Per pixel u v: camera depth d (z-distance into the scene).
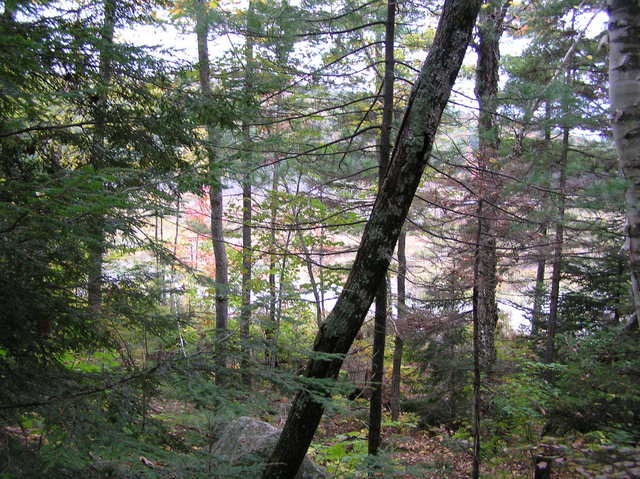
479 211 6.39
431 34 9.86
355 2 6.02
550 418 5.65
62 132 3.60
